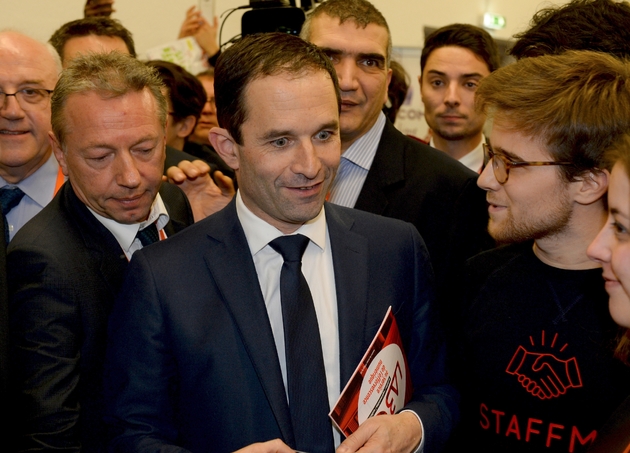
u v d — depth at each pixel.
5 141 1.72
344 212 1.34
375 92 1.78
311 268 1.23
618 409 1.00
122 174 1.31
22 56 1.71
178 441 1.20
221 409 1.14
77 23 2.43
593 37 1.38
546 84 1.17
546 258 1.25
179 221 1.65
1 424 1.21
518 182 1.20
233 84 1.13
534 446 1.20
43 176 1.83
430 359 1.31
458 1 4.55
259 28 2.02
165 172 2.00
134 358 1.17
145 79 1.37
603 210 1.18
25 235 1.32
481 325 1.29
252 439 1.13
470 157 2.65
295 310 1.16
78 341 1.27
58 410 1.19
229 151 1.22
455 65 2.54
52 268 1.26
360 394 1.12
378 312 1.23
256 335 1.15
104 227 1.38
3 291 1.23
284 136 1.10
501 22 4.68
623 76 1.16
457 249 1.67
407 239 1.31
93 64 1.35
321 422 1.12
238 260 1.20
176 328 1.16
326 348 1.19
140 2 3.60
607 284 0.96
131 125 1.31
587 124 1.12
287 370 1.13
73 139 1.32
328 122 1.10
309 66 1.10
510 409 1.23
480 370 1.28
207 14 3.74
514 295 1.27
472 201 1.69
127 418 1.17
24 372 1.21
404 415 1.17
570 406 1.17
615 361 1.14
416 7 4.44
